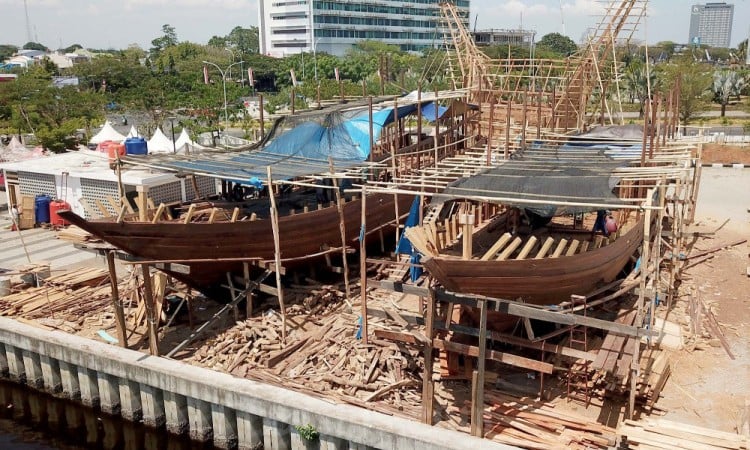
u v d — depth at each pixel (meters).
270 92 106.12
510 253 17.02
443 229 19.50
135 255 19.00
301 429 15.96
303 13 138.88
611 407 16.42
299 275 25.02
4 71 120.94
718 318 21.66
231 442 17.55
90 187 32.72
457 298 15.20
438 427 15.22
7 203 38.69
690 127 60.97
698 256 28.16
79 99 66.75
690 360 18.64
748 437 13.94
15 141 50.22
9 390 21.97
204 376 17.72
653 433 13.94
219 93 71.94
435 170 21.58
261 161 25.28
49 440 19.80
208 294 22.38
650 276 19.08
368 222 26.81
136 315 21.62
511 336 16.34
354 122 28.69
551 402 16.64
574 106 38.56
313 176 22.22
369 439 15.18
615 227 21.88
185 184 33.34
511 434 15.09
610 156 23.41
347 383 17.20
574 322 14.98
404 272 23.97
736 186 43.75
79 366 19.69
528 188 18.44
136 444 19.27
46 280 25.05
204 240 20.27
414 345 18.66
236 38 176.62
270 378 17.64
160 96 72.62
